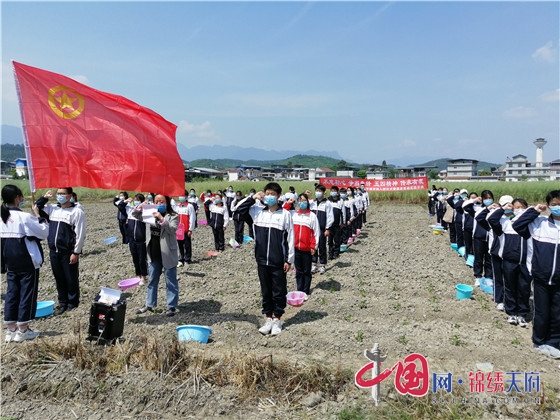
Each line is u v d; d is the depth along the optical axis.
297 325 6.75
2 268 5.82
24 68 5.77
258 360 4.99
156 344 5.15
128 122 6.28
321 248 10.43
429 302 8.08
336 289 9.06
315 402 4.48
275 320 6.48
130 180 6.20
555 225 5.76
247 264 11.54
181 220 11.19
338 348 5.92
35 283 5.87
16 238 5.64
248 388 4.63
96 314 5.52
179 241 11.13
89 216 24.77
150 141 6.33
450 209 14.92
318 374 4.92
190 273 10.35
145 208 6.87
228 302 8.03
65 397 4.49
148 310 7.36
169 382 4.63
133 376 4.71
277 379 4.80
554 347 5.85
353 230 17.56
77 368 4.84
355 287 9.14
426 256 12.92
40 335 6.09
